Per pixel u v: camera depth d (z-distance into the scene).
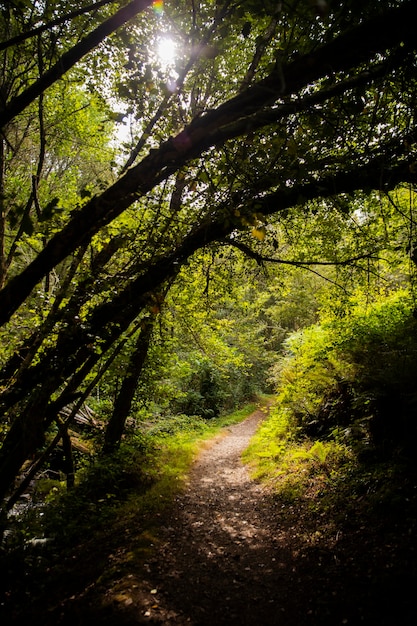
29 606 4.22
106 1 2.44
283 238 9.15
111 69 6.13
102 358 8.63
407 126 4.24
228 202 4.26
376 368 7.21
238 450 12.30
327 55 2.46
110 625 3.50
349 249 8.73
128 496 7.52
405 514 4.61
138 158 5.78
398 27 2.29
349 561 4.30
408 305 8.00
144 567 4.68
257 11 3.16
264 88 2.49
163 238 5.20
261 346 21.86
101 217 2.76
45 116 8.87
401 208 7.16
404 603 3.40
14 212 2.50
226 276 8.77
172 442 12.33
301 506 6.23
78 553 5.41
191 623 3.72
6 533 5.88
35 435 4.85
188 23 4.57
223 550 5.42
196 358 14.93
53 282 6.77
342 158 4.39
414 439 5.88
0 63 5.37
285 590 4.23
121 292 4.81
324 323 9.95
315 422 8.96
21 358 5.48
